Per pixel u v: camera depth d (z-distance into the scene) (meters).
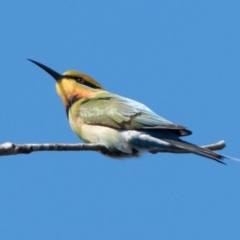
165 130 12.27
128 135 12.60
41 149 9.45
